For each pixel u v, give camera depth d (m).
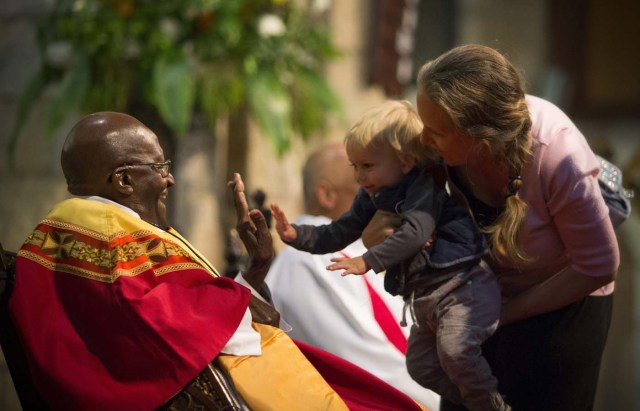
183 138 7.51
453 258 3.96
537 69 15.24
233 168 8.29
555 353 4.20
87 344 3.68
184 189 7.82
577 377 4.26
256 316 4.01
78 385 3.63
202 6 6.89
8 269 3.86
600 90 15.63
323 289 5.38
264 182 8.53
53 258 3.80
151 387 3.63
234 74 7.03
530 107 3.98
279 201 8.65
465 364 3.93
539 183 3.89
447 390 4.20
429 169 4.02
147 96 6.95
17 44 8.55
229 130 8.26
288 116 7.27
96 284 3.73
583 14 15.42
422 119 3.86
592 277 3.97
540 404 4.27
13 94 8.55
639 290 14.16
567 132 3.90
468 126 3.77
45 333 3.69
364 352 5.29
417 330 4.24
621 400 14.23
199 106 7.30
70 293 3.74
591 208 3.87
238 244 5.29
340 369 4.17
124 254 3.79
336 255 5.51
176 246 3.88
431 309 4.01
